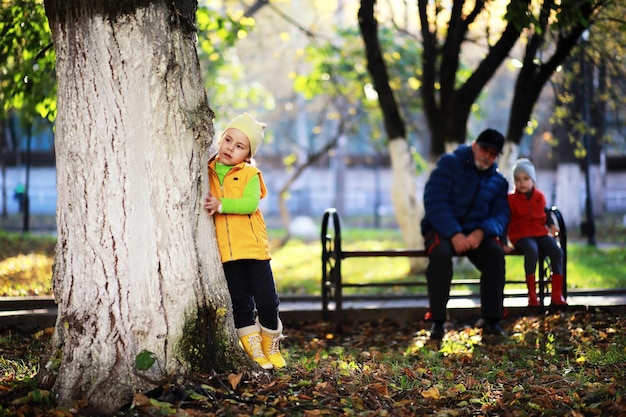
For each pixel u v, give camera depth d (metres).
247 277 6.70
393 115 16.12
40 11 10.42
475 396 6.55
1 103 13.34
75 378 5.77
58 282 6.00
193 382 5.90
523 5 10.45
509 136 15.00
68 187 5.94
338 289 10.60
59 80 6.00
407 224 16.22
